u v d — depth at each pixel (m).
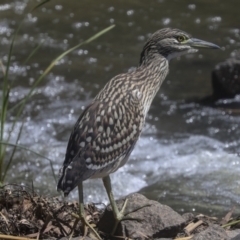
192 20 19.98
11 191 9.19
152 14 20.38
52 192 11.81
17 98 15.57
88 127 8.19
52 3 20.94
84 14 20.28
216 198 11.55
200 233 8.14
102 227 8.52
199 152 13.45
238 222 8.91
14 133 14.14
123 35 19.06
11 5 20.55
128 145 8.56
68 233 8.45
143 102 8.90
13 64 17.11
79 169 8.03
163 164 13.03
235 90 15.73
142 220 8.33
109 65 17.33
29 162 13.02
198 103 15.55
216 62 17.56
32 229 8.50
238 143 13.85
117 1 21.33
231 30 19.30
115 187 12.16
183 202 11.41
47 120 14.74
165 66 9.33
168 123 14.74
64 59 17.56
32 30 19.06
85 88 16.20
